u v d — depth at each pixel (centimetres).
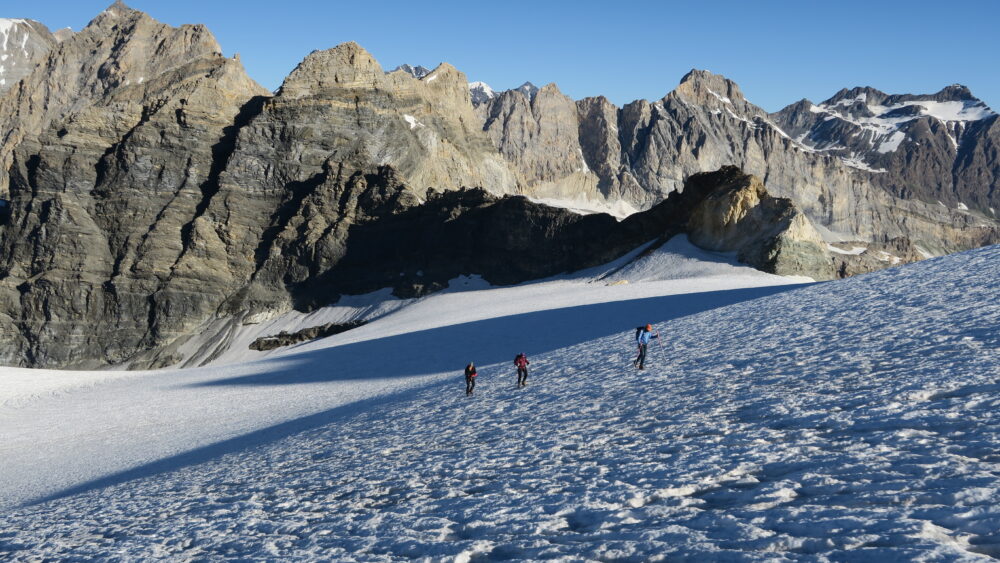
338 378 5944
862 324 2302
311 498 1367
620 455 1202
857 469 849
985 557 532
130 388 7206
